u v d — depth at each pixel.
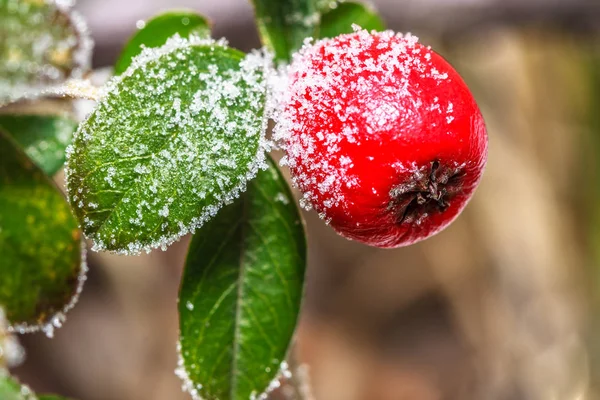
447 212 0.05
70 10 0.05
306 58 0.05
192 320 0.05
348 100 0.05
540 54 0.11
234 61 0.05
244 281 0.05
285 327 0.05
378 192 0.05
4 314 0.05
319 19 0.05
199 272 0.05
